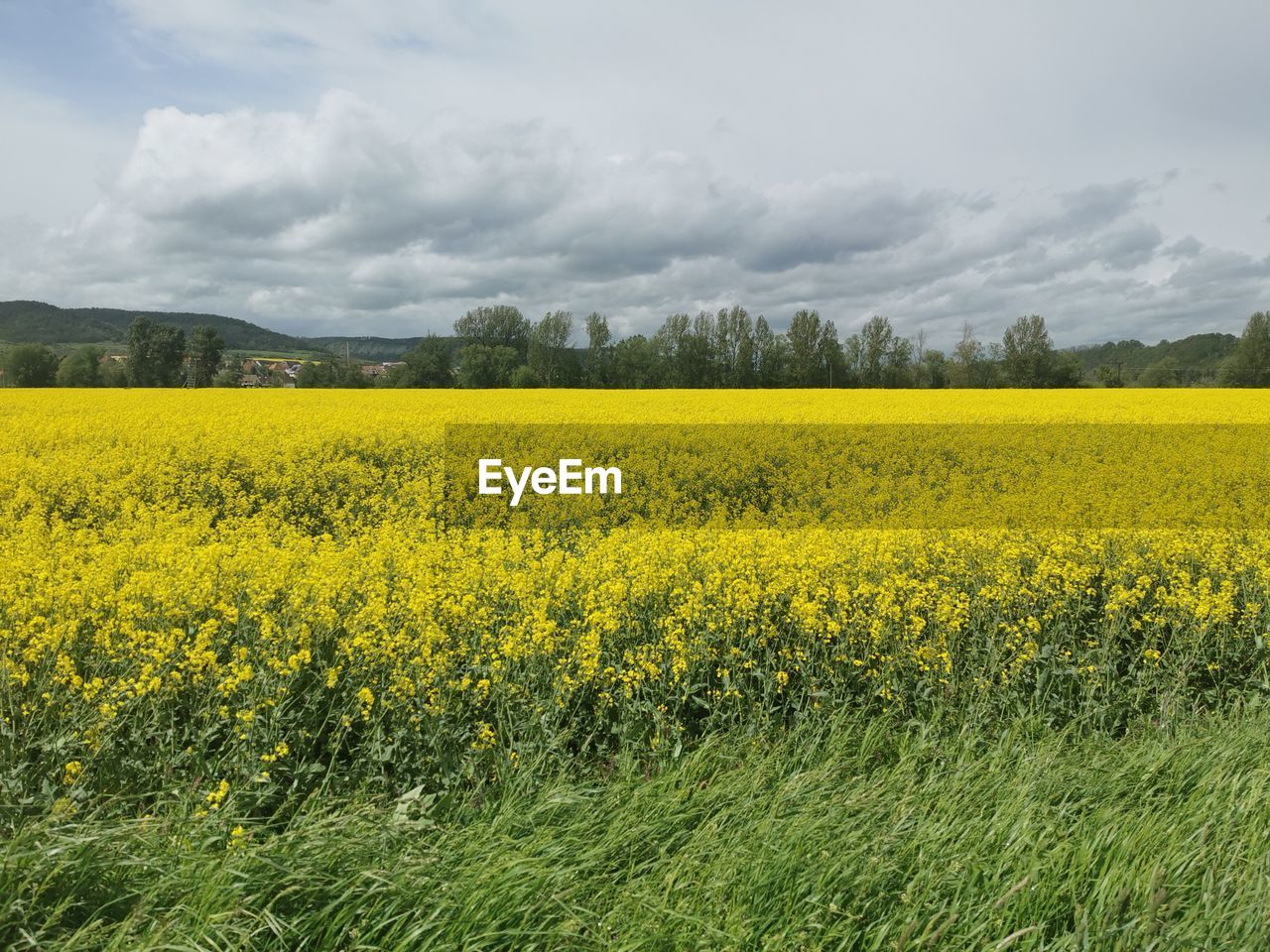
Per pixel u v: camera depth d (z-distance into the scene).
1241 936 3.12
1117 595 7.01
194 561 6.76
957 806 4.05
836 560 7.79
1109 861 3.51
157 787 4.30
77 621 5.41
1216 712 5.73
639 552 7.83
